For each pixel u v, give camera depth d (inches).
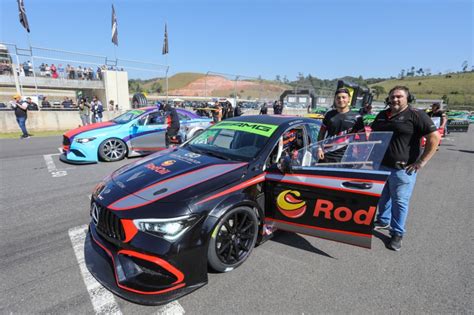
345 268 105.7
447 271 104.3
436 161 313.1
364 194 94.9
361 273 102.8
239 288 93.8
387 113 120.0
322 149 108.7
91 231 101.2
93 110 531.5
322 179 101.3
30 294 90.3
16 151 314.8
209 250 93.7
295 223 109.0
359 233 97.6
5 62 641.0
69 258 110.4
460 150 395.2
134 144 277.6
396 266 107.5
